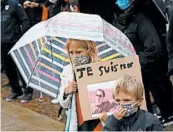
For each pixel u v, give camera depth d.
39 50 3.69
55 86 3.65
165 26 4.71
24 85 6.24
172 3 4.75
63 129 5.35
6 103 6.26
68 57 3.43
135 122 2.74
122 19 4.59
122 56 3.35
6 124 5.56
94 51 3.29
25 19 6.08
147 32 4.50
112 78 3.20
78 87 3.22
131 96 2.70
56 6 6.05
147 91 4.84
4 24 6.11
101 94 3.21
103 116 3.17
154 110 5.31
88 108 3.22
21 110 5.99
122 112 2.74
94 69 3.21
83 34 3.17
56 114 5.82
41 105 6.13
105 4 5.16
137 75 3.20
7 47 6.14
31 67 3.68
